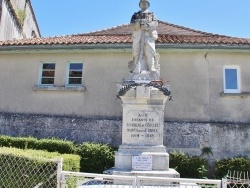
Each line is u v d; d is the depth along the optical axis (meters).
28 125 14.59
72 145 12.39
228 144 13.44
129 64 10.27
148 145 8.95
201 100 14.16
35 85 15.20
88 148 12.30
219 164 12.42
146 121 9.11
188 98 14.20
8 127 14.68
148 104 9.20
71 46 14.80
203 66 14.52
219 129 13.61
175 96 14.23
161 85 9.32
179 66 14.55
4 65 15.73
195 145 13.48
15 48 15.26
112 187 6.69
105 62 14.98
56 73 15.20
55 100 14.81
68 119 14.40
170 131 13.71
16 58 15.73
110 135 13.97
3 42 15.88
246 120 13.80
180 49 14.40
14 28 21.78
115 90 14.58
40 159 5.91
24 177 5.97
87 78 14.88
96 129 14.12
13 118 14.76
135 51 9.94
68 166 7.65
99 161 12.09
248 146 13.38
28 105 15.01
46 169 5.87
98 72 14.90
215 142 13.48
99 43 14.59
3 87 15.45
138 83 9.26
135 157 8.66
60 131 14.30
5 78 15.55
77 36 17.83
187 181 5.26
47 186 5.77
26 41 15.91
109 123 14.11
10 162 6.17
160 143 8.98
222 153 13.34
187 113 14.02
